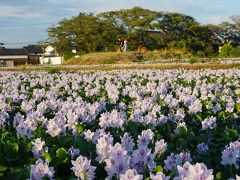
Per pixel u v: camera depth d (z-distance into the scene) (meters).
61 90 16.11
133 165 4.06
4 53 111.94
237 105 9.88
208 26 112.44
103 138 4.48
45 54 116.75
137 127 7.00
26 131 6.04
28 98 13.14
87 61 60.47
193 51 96.56
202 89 13.00
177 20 103.50
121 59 58.66
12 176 4.36
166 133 6.96
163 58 63.47
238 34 120.00
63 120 6.62
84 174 3.88
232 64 35.53
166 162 4.35
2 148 5.15
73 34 106.12
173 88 15.58
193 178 3.27
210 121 7.18
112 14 105.12
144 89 13.66
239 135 6.57
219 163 5.13
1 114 7.81
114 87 14.38
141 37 105.19
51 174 3.92
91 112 7.60
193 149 6.20
